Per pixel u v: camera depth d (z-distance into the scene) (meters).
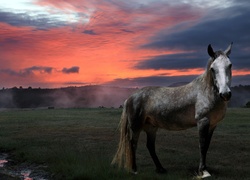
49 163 9.90
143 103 8.74
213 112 7.60
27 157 10.86
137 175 7.96
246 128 19.41
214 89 7.48
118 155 8.77
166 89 8.59
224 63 7.25
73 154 10.31
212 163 9.78
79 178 7.96
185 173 8.31
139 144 13.79
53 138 15.66
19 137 15.99
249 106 49.56
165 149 12.22
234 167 9.18
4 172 9.13
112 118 29.19
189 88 8.09
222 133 17.14
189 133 17.56
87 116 32.22
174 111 8.16
